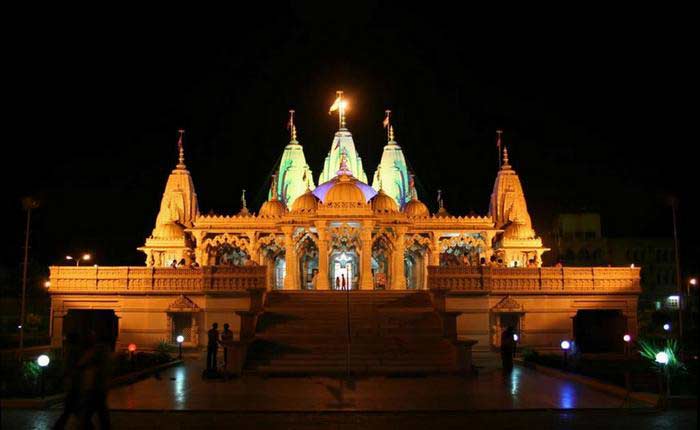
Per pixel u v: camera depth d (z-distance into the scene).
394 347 39.03
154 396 27.77
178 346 48.47
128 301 51.00
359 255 57.97
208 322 49.69
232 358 35.12
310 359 37.25
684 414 23.55
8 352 42.03
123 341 50.66
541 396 27.59
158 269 50.81
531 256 66.56
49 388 26.84
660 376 25.95
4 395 25.73
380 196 60.47
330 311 45.38
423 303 47.94
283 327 42.88
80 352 21.64
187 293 50.25
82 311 55.28
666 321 62.69
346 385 31.22
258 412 24.11
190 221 67.50
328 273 57.16
